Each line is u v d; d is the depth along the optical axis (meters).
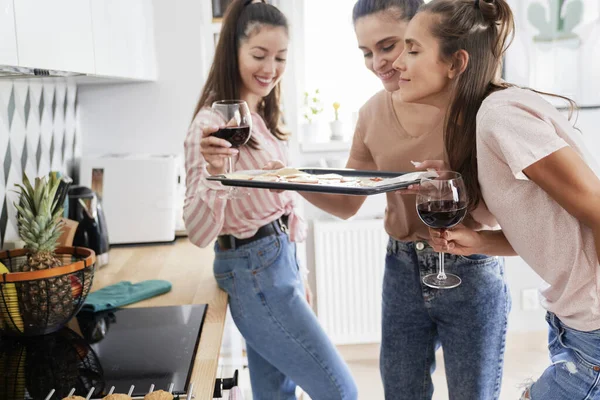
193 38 2.88
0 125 1.92
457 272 1.63
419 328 1.75
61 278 1.44
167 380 1.27
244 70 1.83
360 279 3.66
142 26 2.59
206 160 1.65
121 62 2.18
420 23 1.47
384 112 1.74
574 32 3.54
